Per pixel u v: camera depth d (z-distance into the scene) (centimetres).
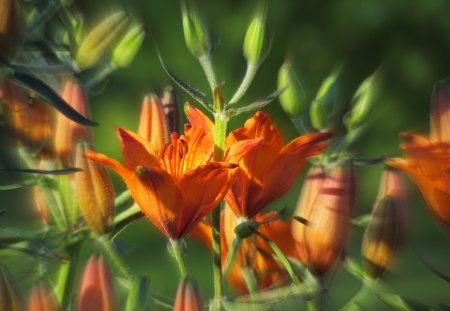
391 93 504
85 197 125
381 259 128
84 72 130
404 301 125
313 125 136
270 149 127
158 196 122
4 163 124
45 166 128
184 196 123
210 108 126
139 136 126
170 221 123
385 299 126
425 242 401
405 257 133
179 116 136
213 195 123
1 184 127
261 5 127
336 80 136
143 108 131
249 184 127
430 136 130
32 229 133
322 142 128
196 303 117
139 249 387
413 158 129
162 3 481
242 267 131
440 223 130
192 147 126
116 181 326
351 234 130
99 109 468
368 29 511
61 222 127
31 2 126
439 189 129
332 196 126
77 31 130
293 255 132
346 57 511
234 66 484
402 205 129
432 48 514
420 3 510
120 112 469
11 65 123
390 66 509
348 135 135
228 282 133
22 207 137
